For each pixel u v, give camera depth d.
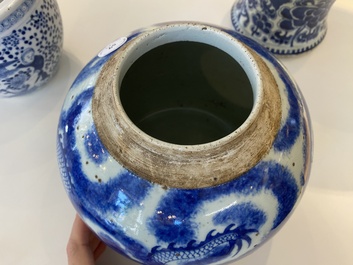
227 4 0.84
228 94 0.52
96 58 0.50
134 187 0.40
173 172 0.39
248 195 0.41
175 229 0.40
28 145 0.68
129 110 0.52
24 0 0.57
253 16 0.77
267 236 0.44
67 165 0.45
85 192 0.43
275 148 0.42
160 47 0.46
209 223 0.40
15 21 0.58
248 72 0.44
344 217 0.63
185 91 0.55
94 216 0.44
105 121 0.42
